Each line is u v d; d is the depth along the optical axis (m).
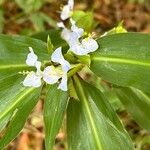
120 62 0.10
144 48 0.10
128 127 0.18
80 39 0.11
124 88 0.12
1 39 0.11
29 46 0.11
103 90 0.16
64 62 0.10
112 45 0.10
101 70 0.10
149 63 0.10
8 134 0.10
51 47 0.10
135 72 0.10
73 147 0.11
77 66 0.10
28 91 0.10
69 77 0.11
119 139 0.11
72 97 0.11
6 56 0.11
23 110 0.10
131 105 0.12
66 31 0.12
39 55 0.11
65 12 0.12
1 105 0.10
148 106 0.12
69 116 0.11
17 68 0.11
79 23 0.11
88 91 0.11
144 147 0.17
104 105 0.11
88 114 0.11
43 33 0.13
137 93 0.12
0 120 0.10
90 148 0.11
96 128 0.11
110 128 0.11
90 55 0.10
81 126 0.11
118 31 0.11
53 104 0.10
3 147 0.10
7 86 0.11
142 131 0.17
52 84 0.10
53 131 0.10
